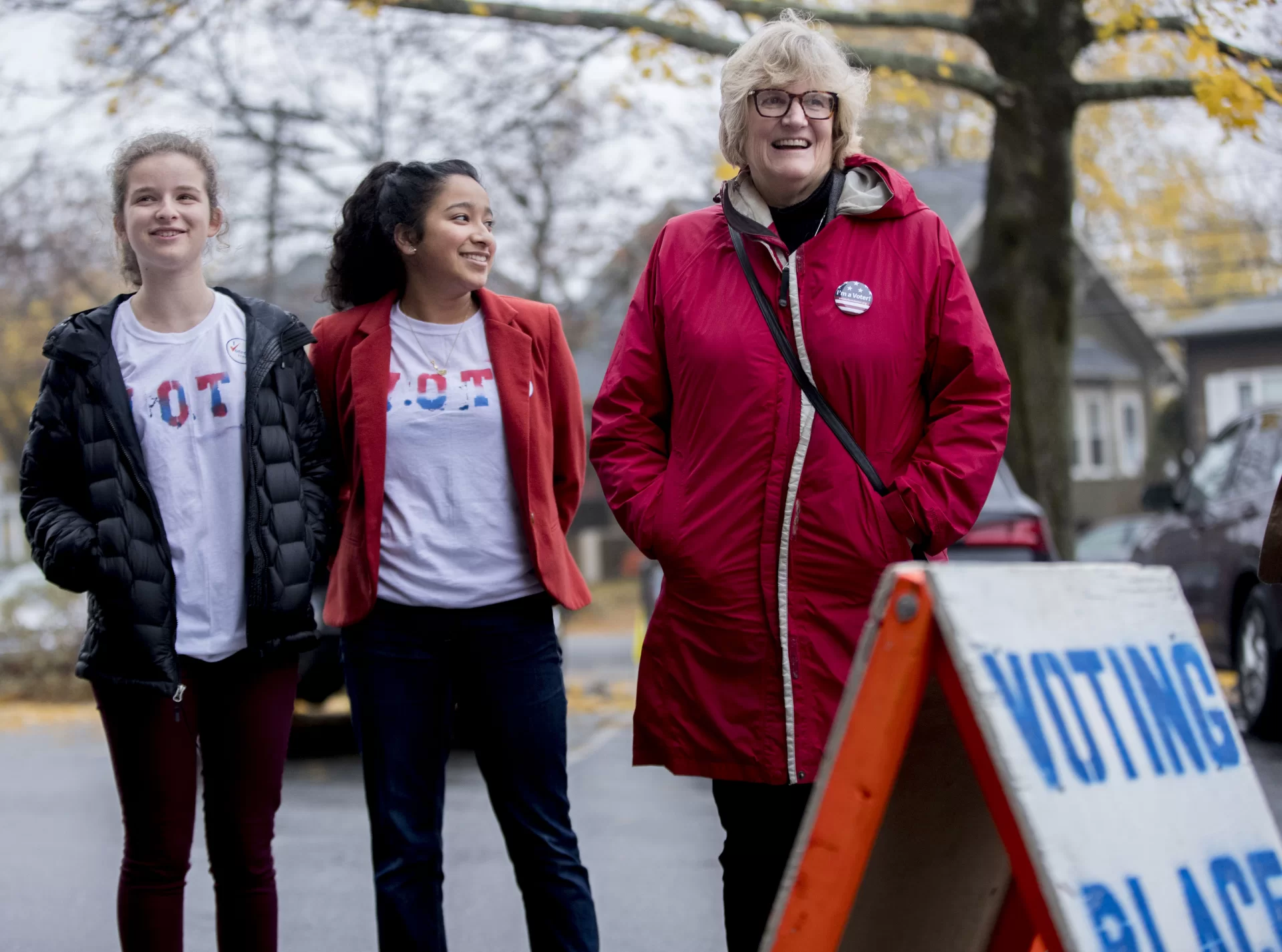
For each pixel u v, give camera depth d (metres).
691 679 3.06
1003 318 12.06
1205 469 9.25
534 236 24.41
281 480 3.31
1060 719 1.99
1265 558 3.22
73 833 6.20
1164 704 2.16
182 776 3.26
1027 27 11.70
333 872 5.34
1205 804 2.14
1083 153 22.89
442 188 3.48
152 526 3.22
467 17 10.98
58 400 3.26
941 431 3.04
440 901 3.51
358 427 3.48
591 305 27.64
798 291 3.05
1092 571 2.17
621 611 32.94
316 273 24.06
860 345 3.01
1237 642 8.30
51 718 11.23
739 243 3.12
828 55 3.09
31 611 12.83
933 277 3.08
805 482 3.00
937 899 2.46
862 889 2.36
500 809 3.52
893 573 2.00
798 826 3.06
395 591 3.45
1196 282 41.78
